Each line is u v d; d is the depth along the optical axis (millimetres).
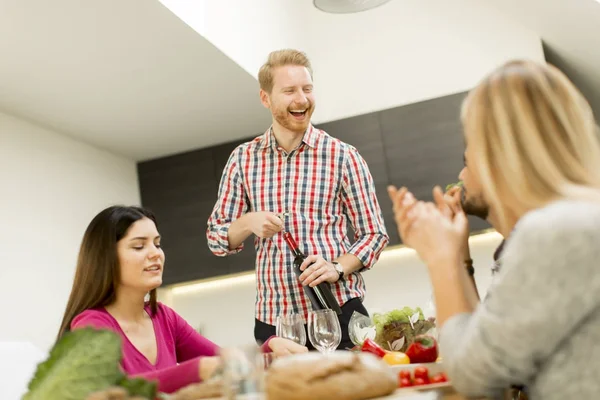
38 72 3268
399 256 4566
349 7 3406
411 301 4500
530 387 983
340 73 4621
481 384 968
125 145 4500
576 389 917
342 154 2516
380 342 1787
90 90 3561
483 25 4402
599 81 4348
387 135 4363
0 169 3615
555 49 4375
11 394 2312
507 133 1042
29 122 3885
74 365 956
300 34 4613
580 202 953
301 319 1834
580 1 3447
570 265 905
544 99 1044
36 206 3820
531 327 909
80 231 4160
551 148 1029
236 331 4789
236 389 915
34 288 3691
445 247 1142
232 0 3607
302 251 2426
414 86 4465
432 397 989
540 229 925
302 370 1039
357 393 1021
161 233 4750
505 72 1091
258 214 2346
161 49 3258
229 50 3461
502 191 1066
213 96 3908
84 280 1847
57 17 2811
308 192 2484
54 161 4039
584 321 930
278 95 2475
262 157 2557
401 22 4559
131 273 1841
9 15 2746
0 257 3496
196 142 4645
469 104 1109
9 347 2428
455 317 1068
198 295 4922
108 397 870
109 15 2869
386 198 4316
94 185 4367
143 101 3814
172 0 2959
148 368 1795
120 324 1845
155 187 4816
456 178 4207
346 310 2324
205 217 4676
